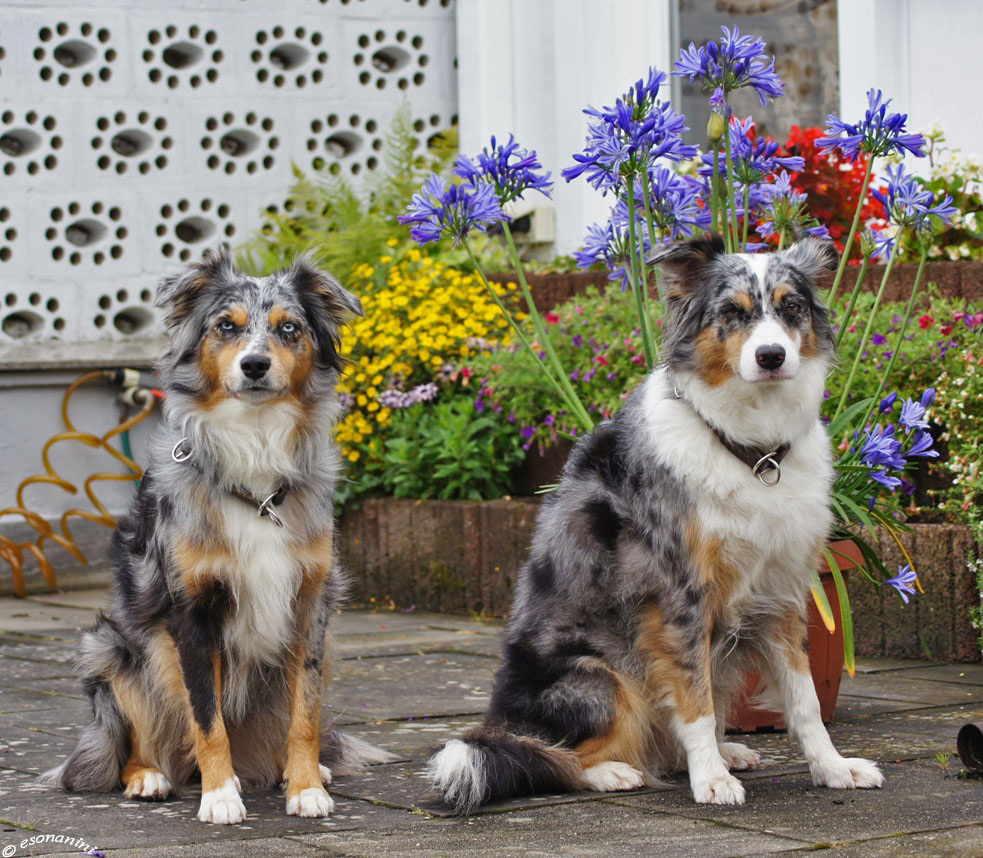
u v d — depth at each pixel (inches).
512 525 305.7
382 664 255.3
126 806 162.2
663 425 164.9
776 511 160.6
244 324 164.6
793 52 358.9
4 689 239.0
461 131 410.0
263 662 166.4
